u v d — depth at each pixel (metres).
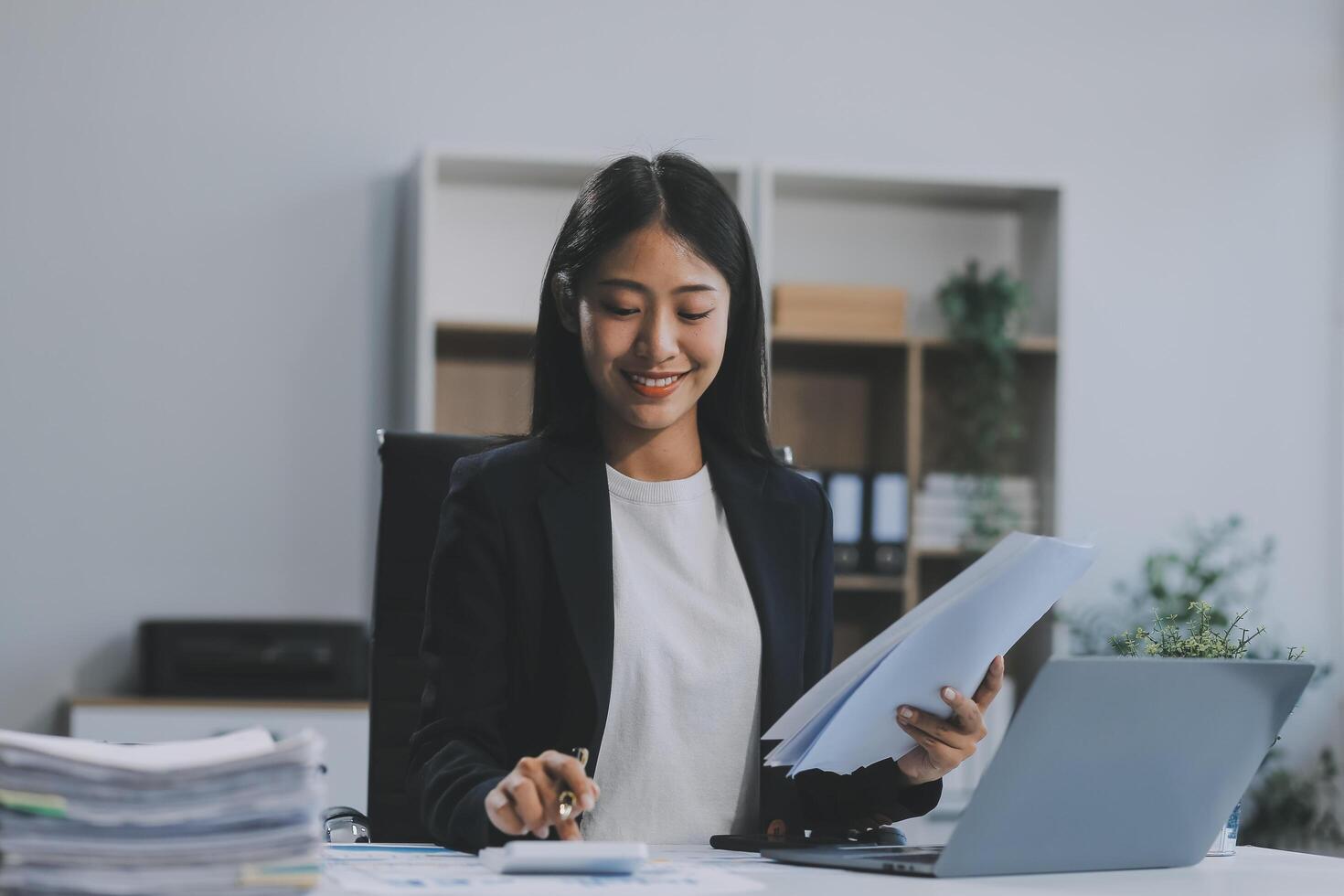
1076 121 4.62
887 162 4.50
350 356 4.18
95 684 4.01
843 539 4.07
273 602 4.11
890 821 1.53
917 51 4.53
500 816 1.26
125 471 4.06
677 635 1.61
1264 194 4.73
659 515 1.66
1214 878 1.24
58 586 4.00
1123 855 1.26
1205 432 4.65
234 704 3.59
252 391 4.13
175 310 4.10
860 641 4.21
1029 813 1.18
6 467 3.99
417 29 4.25
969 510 4.16
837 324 4.16
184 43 4.12
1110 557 4.56
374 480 4.17
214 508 4.10
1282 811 4.54
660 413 1.57
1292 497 4.69
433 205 4.01
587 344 1.57
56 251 4.04
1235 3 4.74
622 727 1.60
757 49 4.44
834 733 1.30
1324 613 4.68
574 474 1.64
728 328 1.67
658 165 1.61
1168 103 4.69
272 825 0.98
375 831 1.87
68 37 4.07
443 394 4.21
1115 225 4.64
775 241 4.41
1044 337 4.29
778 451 1.84
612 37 4.35
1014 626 1.27
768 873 1.19
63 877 0.93
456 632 1.57
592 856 1.13
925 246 4.48
